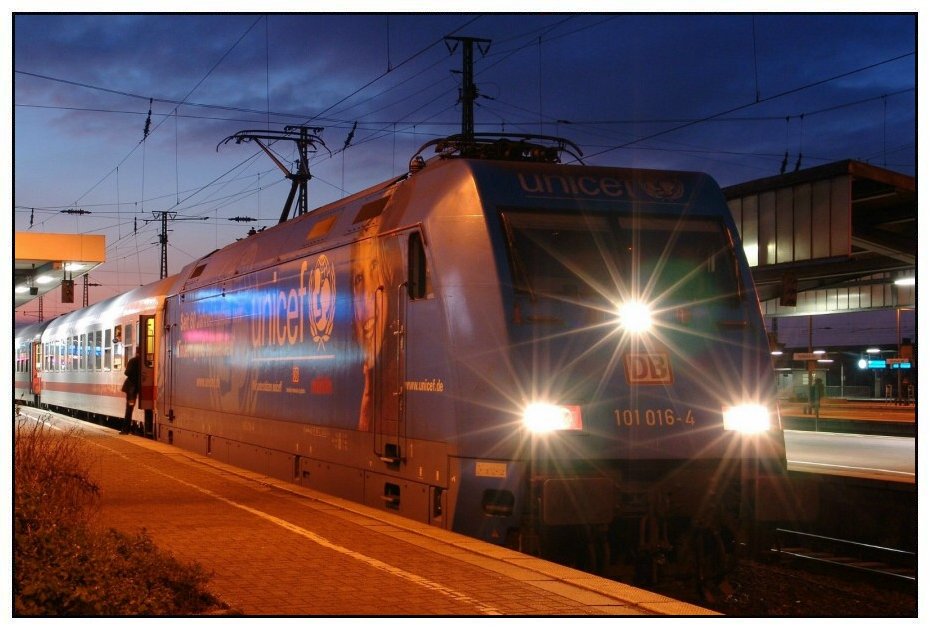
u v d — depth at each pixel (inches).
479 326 356.8
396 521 386.3
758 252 916.0
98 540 273.4
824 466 692.7
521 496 343.9
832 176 834.8
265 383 560.1
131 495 470.6
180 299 756.6
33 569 242.8
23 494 299.0
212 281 676.1
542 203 374.6
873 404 2224.4
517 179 378.0
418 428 384.8
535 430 344.8
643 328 364.5
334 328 466.9
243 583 283.9
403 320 398.0
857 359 3053.6
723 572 366.0
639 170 397.1
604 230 375.6
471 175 374.6
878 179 827.4
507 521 346.9
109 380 1000.9
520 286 357.7
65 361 1285.7
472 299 359.9
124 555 267.0
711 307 376.2
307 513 411.2
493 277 357.7
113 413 976.9
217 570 301.1
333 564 309.7
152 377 852.6
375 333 422.9
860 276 1073.5
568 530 362.6
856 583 398.9
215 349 658.8
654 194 390.3
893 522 463.8
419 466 384.2
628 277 369.7
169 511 418.9
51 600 229.1
